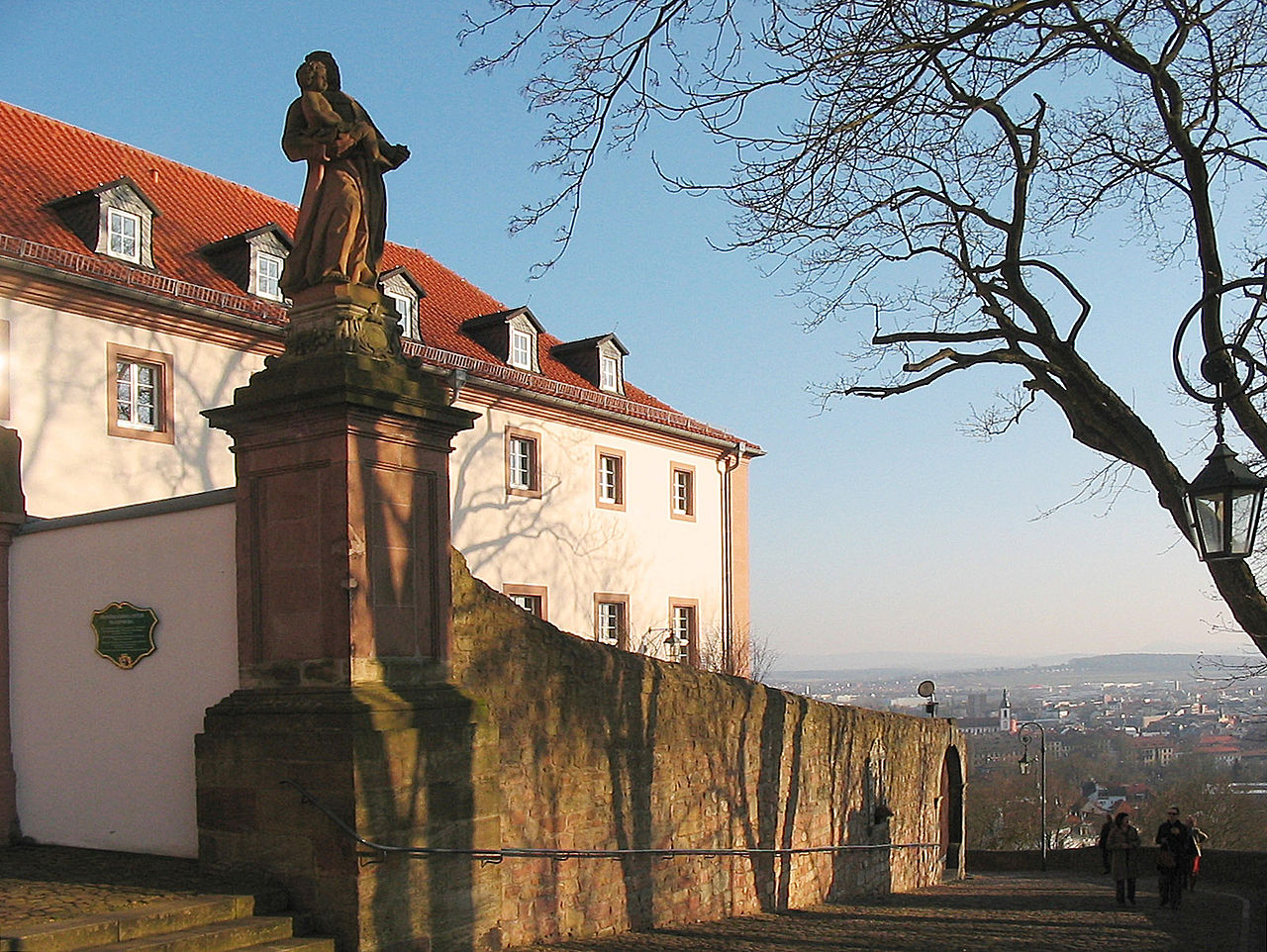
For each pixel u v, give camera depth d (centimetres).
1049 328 1142
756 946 1152
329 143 905
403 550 901
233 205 2462
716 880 1417
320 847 824
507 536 2620
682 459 3247
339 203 913
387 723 842
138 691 986
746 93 1015
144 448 1848
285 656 877
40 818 1045
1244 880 2756
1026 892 2261
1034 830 4584
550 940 1104
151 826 966
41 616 1061
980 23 979
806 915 1517
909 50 1020
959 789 2630
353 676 845
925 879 2331
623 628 2972
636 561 3027
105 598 1015
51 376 1725
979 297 1224
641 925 1251
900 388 1227
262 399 884
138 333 1861
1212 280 1028
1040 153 1180
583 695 1173
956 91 1112
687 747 1362
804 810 1686
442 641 934
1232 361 831
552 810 1116
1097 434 1141
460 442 2519
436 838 875
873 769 1997
